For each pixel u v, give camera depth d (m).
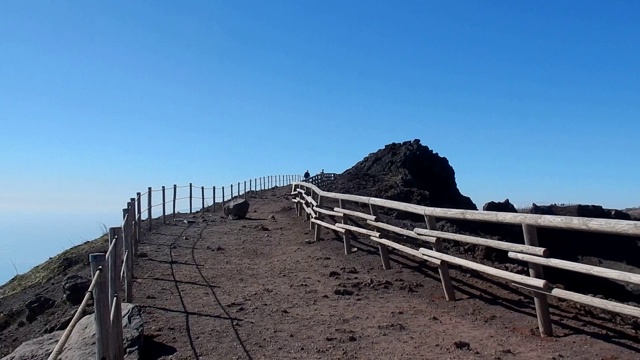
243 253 16.08
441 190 45.53
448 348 7.45
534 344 7.40
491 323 8.50
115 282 6.66
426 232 10.35
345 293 10.77
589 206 41.97
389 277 11.94
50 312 12.09
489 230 27.19
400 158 44.66
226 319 9.19
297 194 27.09
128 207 13.51
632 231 6.08
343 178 39.56
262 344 7.92
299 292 11.05
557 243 30.66
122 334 6.90
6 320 12.94
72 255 19.47
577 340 7.43
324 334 8.31
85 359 6.86
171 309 9.84
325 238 17.09
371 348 7.62
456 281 10.98
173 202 25.33
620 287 17.94
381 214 21.67
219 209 33.16
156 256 15.40
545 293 7.52
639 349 6.96
